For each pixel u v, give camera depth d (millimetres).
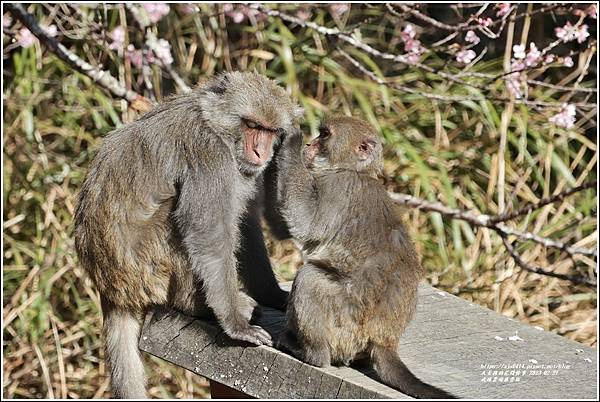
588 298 14227
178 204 7984
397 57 11797
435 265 14469
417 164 14219
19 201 15023
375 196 7711
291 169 7840
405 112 15680
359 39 14625
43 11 16578
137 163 8156
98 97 14977
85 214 8414
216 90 8133
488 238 14492
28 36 12828
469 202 14742
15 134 15398
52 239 14664
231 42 17109
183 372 14141
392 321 7172
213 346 7785
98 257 8328
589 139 16391
